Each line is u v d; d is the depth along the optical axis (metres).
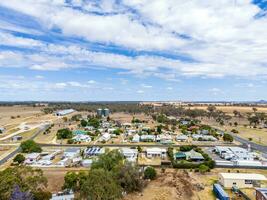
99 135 117.50
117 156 55.69
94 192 37.94
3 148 90.81
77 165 68.25
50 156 75.94
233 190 49.00
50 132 125.44
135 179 48.59
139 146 89.81
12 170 38.31
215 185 48.50
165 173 60.06
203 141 105.25
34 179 38.12
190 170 63.69
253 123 166.38
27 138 111.25
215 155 82.12
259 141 105.12
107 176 41.53
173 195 45.66
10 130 133.25
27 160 72.19
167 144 98.56
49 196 39.38
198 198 44.94
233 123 168.75
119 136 115.50
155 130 124.81
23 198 34.19
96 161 54.59
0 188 34.53
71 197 41.88
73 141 100.62
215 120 188.88
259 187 49.25
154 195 46.03
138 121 157.62
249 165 67.06
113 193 39.28
